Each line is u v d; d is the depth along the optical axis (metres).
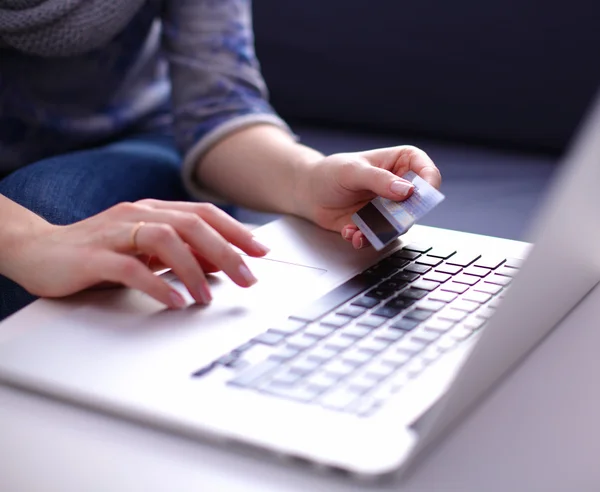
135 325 0.50
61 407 0.42
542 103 1.42
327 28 1.56
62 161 0.91
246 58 1.02
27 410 0.42
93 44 0.95
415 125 1.53
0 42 0.93
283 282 0.57
